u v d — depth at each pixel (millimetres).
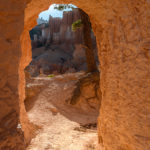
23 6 1602
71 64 28453
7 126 1473
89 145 4391
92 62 10805
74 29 11492
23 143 1579
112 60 3078
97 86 9172
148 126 2213
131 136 2506
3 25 1483
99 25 3594
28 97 9148
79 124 6797
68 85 10195
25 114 5086
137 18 2344
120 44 2779
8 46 1522
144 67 2279
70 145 4562
